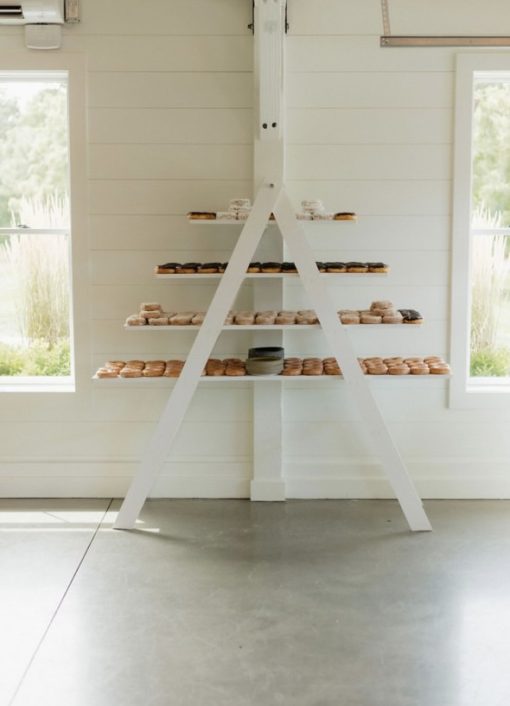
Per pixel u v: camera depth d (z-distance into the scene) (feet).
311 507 17.38
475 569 14.15
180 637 11.80
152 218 17.47
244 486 17.93
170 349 17.74
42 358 18.11
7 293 17.93
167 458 17.92
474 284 17.94
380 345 17.71
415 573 13.99
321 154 17.37
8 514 16.96
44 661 11.16
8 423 17.85
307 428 17.83
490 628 12.04
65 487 17.94
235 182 17.42
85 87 17.19
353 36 17.16
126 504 16.17
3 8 16.85
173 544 15.35
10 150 17.78
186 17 17.12
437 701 10.18
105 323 17.66
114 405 17.80
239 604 12.85
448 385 17.72
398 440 17.87
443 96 17.24
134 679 10.70
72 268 17.53
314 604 12.84
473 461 17.85
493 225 17.90
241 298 17.65
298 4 17.10
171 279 17.58
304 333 17.67
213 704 10.12
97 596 13.15
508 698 10.25
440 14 17.07
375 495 17.90
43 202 17.84
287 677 10.73
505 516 16.80
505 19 17.04
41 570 14.17
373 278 17.57
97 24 17.12
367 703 10.15
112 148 17.33
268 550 15.03
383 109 17.28
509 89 17.66
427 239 17.49
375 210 17.44
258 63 16.10
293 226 15.57
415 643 11.61
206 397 17.85
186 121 17.30
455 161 17.26
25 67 17.15
